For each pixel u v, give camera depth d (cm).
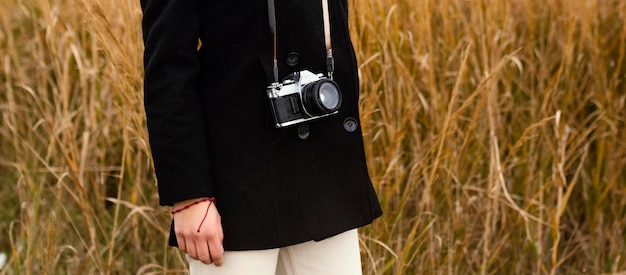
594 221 244
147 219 224
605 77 251
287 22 114
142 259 231
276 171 116
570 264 251
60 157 254
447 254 221
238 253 117
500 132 243
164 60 106
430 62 232
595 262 242
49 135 258
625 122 251
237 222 115
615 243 243
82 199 207
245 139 114
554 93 241
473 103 247
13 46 259
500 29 262
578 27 261
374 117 238
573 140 253
